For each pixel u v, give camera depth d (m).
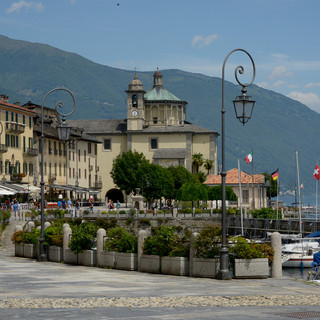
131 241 35.41
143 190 128.50
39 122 124.38
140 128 162.12
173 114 166.88
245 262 30.23
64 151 132.62
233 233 102.25
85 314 19.36
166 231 33.25
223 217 30.22
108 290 25.56
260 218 103.12
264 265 30.45
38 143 119.31
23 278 30.67
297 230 90.75
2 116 105.69
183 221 102.75
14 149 109.62
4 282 28.72
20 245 46.22
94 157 154.00
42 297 23.22
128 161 140.88
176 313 19.64
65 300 22.12
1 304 21.25
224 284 27.97
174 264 32.19
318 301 22.44
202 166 161.62
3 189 89.94
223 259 30.00
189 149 159.88
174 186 140.12
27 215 81.88
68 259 40.03
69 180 135.38
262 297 23.34
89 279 30.22
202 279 30.17
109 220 99.06
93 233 38.69
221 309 20.53
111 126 165.88
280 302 22.09
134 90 162.12
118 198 164.12
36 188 97.88
